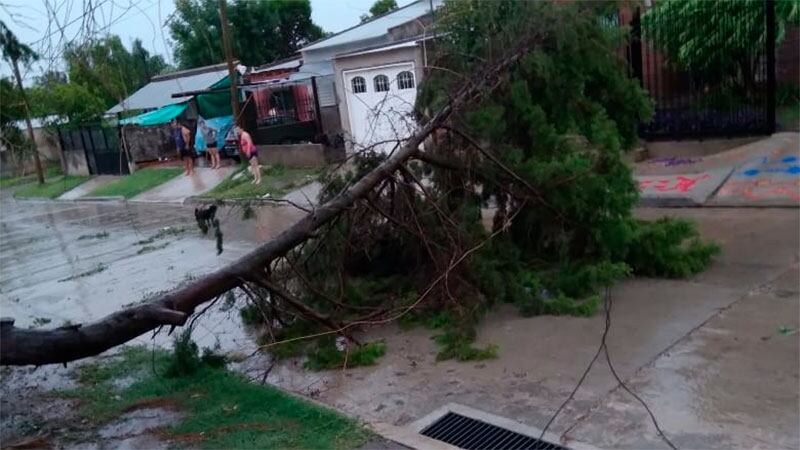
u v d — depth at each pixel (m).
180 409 5.54
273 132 21.14
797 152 11.09
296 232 5.77
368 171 7.31
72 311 9.50
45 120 16.50
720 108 12.52
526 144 7.61
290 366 6.32
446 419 4.91
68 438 5.25
